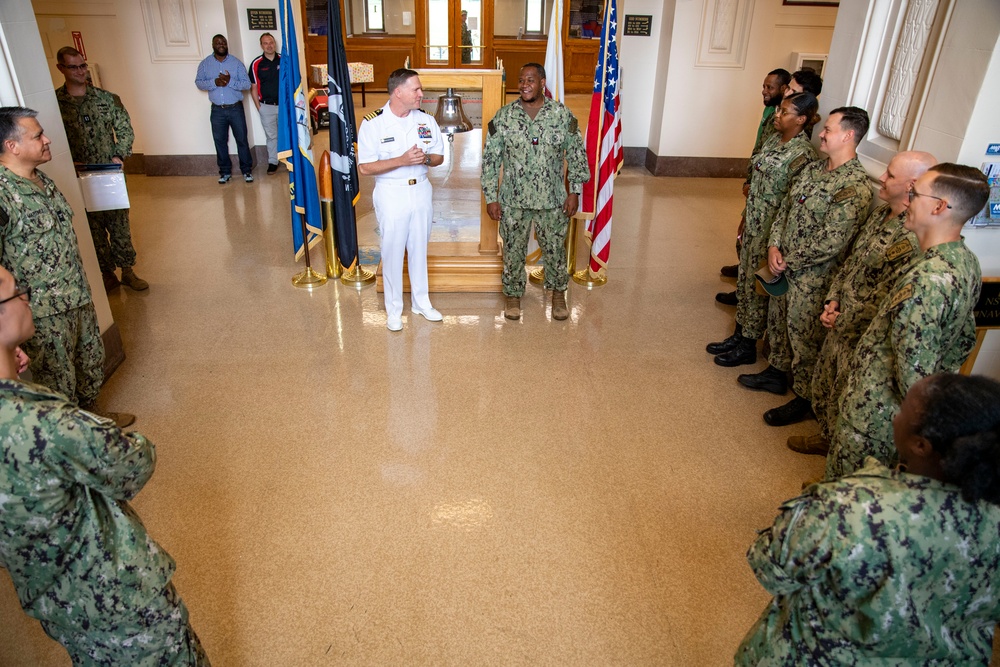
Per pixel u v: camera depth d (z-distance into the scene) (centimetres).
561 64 410
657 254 535
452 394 337
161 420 311
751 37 712
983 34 243
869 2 315
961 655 112
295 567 233
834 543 108
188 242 540
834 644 116
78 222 320
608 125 430
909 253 216
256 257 510
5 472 117
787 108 321
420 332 399
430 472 281
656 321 422
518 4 1024
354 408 323
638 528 253
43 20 667
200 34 684
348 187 430
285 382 344
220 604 218
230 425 309
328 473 279
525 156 372
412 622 213
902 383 189
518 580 229
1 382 120
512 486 274
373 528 251
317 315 418
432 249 462
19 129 235
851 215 268
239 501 263
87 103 420
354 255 451
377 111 353
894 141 308
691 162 771
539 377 355
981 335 280
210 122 720
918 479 109
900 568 105
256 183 712
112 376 347
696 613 219
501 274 448
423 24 1026
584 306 440
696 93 738
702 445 303
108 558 132
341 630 210
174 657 148
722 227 604
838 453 219
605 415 324
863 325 240
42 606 134
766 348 378
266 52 697
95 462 124
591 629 212
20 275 242
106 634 137
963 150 254
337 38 395
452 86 409
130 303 431
